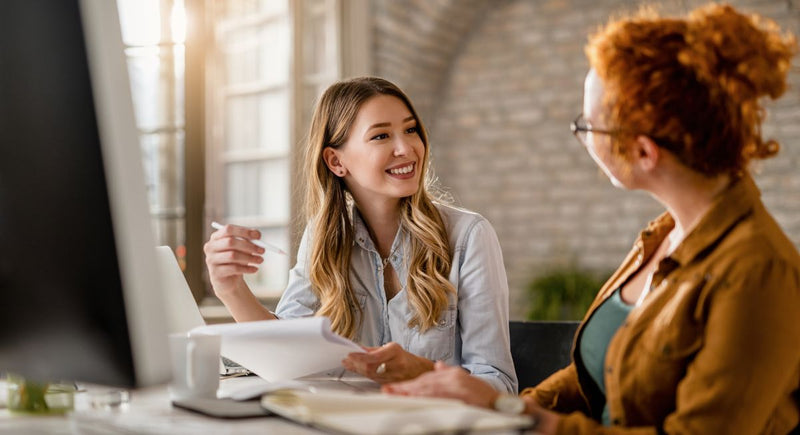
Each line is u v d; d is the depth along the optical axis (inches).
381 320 74.2
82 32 31.8
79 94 32.4
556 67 197.5
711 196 43.5
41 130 34.4
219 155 164.6
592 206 194.4
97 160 32.2
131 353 32.9
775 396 38.6
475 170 205.2
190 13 152.5
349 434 32.9
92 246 33.1
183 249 152.6
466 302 70.3
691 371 39.6
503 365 67.6
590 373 49.9
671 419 39.3
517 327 70.9
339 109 74.5
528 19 199.8
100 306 33.4
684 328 41.0
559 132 197.3
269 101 161.9
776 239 40.5
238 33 164.6
